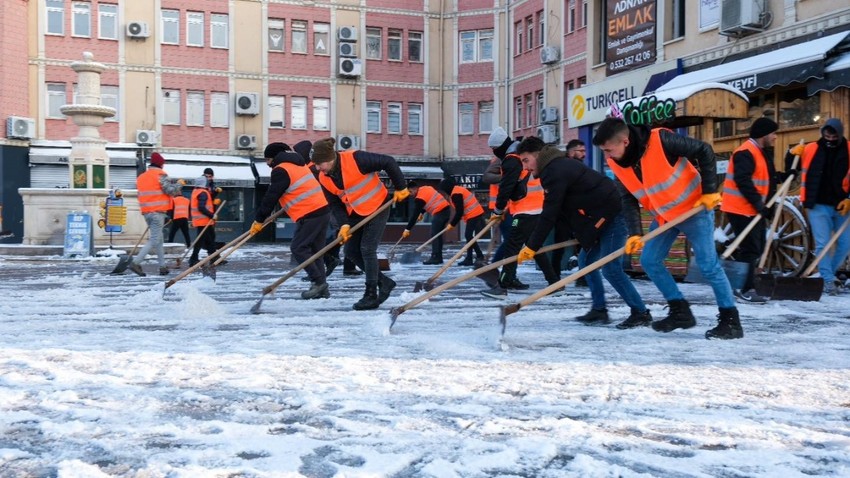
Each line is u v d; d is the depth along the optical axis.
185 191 36.50
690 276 11.20
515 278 10.44
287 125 39.53
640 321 6.65
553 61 35.09
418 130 41.56
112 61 36.53
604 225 6.61
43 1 35.22
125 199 21.47
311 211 9.11
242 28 38.66
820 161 9.43
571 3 34.19
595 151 22.81
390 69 40.94
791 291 8.94
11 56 34.06
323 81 40.00
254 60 38.91
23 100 34.56
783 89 14.98
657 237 6.28
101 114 22.61
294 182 9.02
